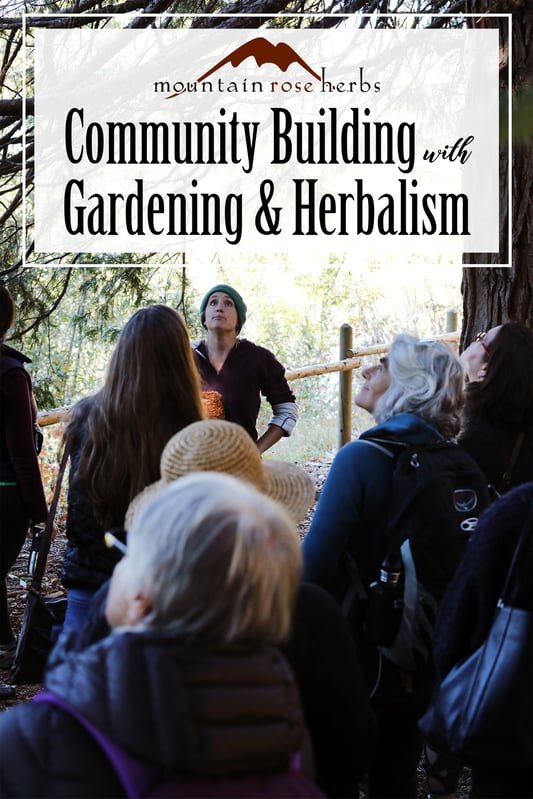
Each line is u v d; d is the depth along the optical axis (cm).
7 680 367
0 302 319
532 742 172
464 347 398
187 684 108
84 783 107
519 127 108
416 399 222
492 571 180
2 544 329
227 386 403
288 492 187
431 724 184
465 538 213
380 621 212
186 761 105
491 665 174
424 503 212
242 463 166
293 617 156
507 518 180
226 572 111
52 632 258
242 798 107
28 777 108
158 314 222
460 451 222
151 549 115
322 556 216
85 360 937
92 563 223
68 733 110
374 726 165
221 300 403
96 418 218
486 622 181
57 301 636
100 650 113
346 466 220
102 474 216
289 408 415
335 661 159
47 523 262
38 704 115
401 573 212
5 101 473
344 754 163
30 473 324
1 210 702
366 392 238
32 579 262
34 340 663
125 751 107
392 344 233
